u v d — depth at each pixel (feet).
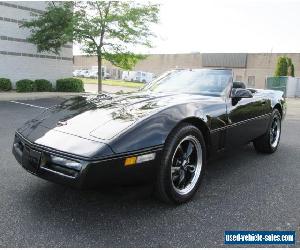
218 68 13.44
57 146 8.14
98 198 9.86
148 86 13.94
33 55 55.52
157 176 8.85
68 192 10.25
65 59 61.57
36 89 53.72
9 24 51.11
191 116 9.58
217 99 11.48
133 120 8.63
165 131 8.70
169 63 173.68
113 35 51.70
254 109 13.60
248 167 13.83
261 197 10.42
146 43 53.26
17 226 8.08
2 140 17.43
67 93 54.08
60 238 7.60
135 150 8.07
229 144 11.91
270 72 143.02
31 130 9.43
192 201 9.94
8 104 35.91
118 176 7.92
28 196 9.89
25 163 8.86
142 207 9.37
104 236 7.75
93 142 7.97
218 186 11.35
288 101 70.44
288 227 8.44
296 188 11.35
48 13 51.47
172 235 7.88
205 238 7.80
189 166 10.01
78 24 49.39
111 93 12.55
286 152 16.97
